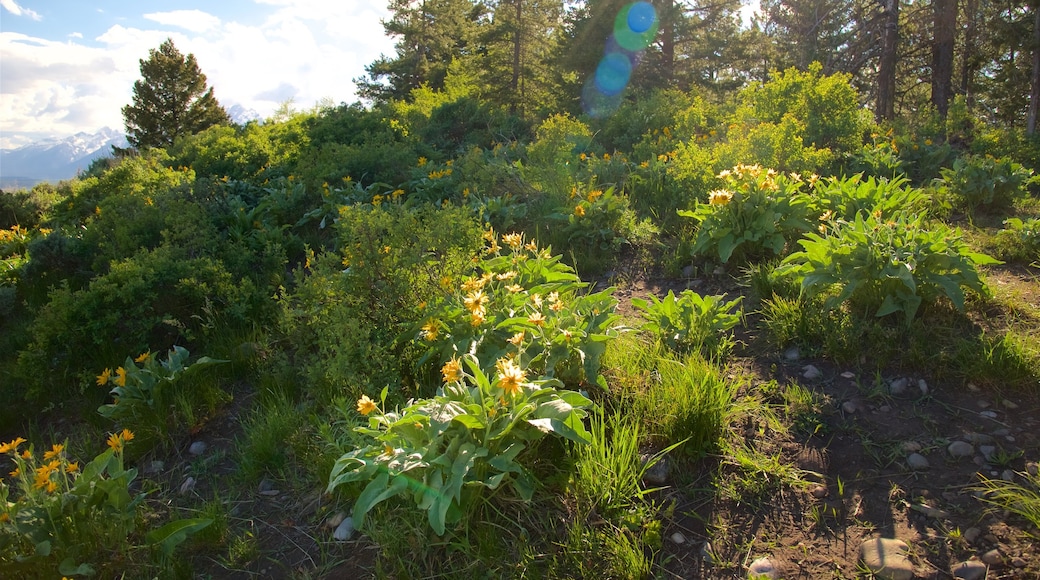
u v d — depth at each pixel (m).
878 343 3.58
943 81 17.66
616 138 10.02
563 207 6.18
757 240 5.00
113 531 2.71
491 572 2.38
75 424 4.04
